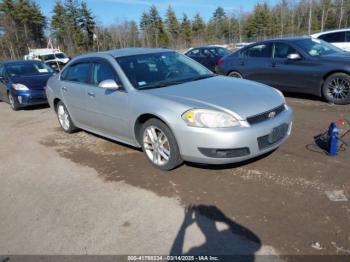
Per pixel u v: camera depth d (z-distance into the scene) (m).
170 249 2.63
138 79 4.29
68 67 5.70
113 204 3.37
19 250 2.80
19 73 9.50
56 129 6.54
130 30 70.44
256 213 2.99
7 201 3.67
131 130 4.23
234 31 71.81
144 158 4.48
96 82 4.81
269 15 65.25
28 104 8.66
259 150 3.49
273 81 7.58
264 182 3.52
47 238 2.92
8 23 52.41
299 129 5.16
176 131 3.55
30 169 4.54
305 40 7.34
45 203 3.54
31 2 57.59
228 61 8.62
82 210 3.32
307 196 3.19
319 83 6.70
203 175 3.80
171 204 3.27
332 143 4.00
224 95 3.72
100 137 5.68
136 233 2.87
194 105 3.50
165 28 69.75
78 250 2.72
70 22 59.12
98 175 4.11
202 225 2.90
